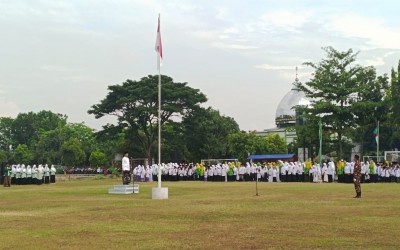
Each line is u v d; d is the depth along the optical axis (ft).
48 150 422.82
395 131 265.13
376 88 244.83
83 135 440.86
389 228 55.67
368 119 227.81
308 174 189.67
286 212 72.54
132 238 50.62
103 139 268.62
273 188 136.15
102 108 259.60
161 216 69.21
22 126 512.22
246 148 299.17
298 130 232.53
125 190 121.80
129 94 258.37
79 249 44.78
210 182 195.93
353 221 61.77
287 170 193.57
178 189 136.26
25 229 57.72
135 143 285.02
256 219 64.90
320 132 216.54
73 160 385.70
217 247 45.19
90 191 132.67
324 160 255.09
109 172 324.80
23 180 191.11
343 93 222.07
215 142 289.33
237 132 317.01
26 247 46.01
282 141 307.99
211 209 77.71
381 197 99.71
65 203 93.25
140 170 221.46
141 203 90.48
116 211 76.38
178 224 60.90
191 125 268.41
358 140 268.62
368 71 227.61
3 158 413.59
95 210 78.64
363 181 177.06
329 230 54.54
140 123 259.80
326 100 222.89
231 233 53.26
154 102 256.93
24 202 96.94
